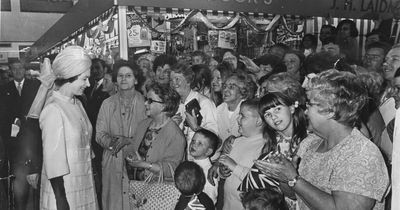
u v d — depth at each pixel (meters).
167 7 4.10
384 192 1.41
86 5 4.22
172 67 3.37
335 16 4.95
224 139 3.22
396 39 4.87
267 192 2.04
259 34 5.17
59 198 2.57
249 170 2.33
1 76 3.17
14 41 3.70
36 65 3.52
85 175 2.74
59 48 3.99
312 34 5.07
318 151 1.63
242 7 4.45
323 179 1.51
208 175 2.74
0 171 2.96
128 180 3.33
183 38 4.80
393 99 2.82
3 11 3.61
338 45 4.79
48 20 3.88
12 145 3.01
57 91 2.65
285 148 2.25
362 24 5.07
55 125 2.54
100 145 3.45
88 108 3.53
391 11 5.00
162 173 2.88
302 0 4.75
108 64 3.70
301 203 1.72
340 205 1.40
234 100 3.18
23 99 3.02
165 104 2.98
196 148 2.80
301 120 2.21
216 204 2.85
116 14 4.02
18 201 3.01
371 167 1.40
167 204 2.66
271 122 2.21
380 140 2.58
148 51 4.56
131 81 3.54
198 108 3.27
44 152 2.55
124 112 3.50
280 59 4.18
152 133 3.03
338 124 1.50
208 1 4.27
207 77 3.62
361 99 1.47
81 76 2.62
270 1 4.59
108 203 3.39
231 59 4.39
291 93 2.22
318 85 1.49
